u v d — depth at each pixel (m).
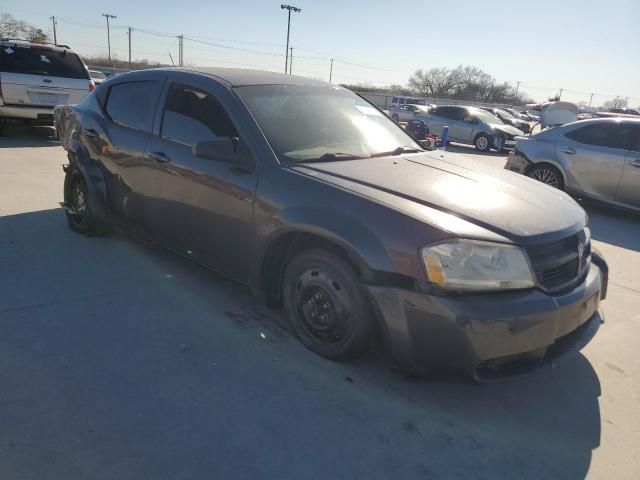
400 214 2.55
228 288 3.89
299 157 3.17
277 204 2.93
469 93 91.31
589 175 7.61
